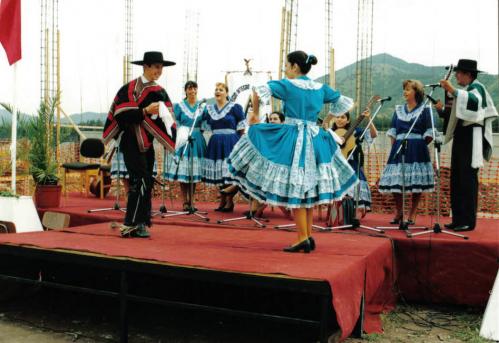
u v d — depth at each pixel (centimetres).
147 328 434
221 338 413
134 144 457
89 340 404
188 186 684
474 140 525
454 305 500
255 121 387
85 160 1079
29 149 697
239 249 410
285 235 493
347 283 333
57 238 448
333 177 390
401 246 489
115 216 619
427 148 567
